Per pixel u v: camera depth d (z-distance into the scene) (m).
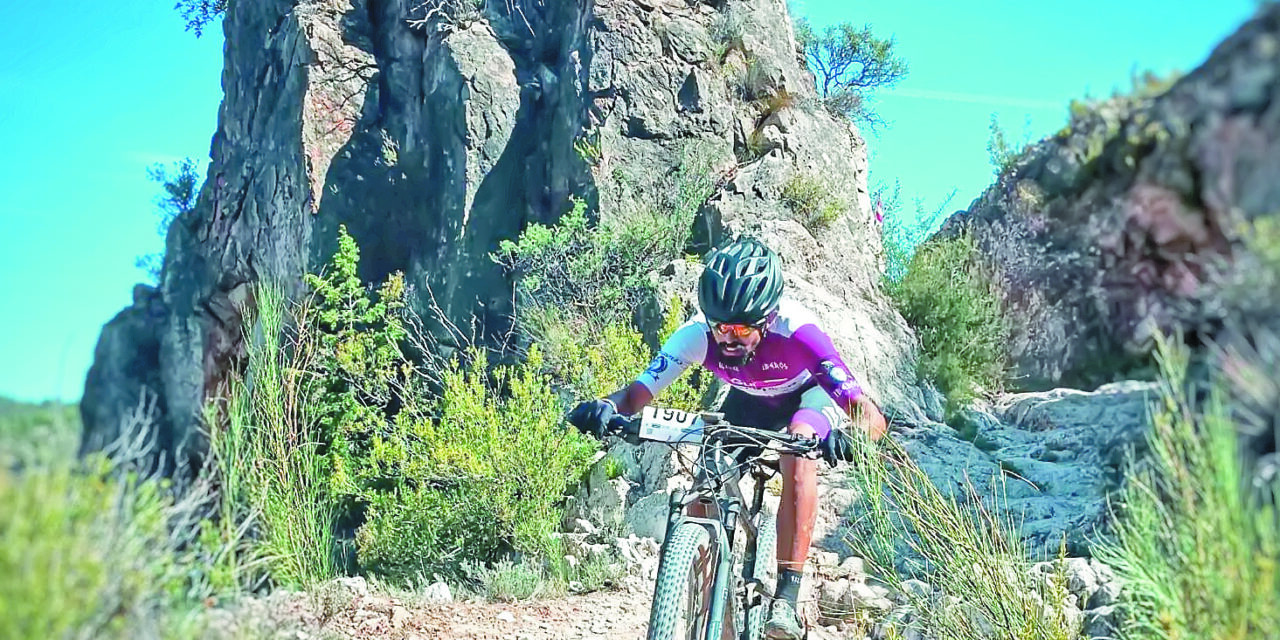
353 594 5.93
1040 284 6.57
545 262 11.88
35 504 2.16
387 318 10.79
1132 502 3.19
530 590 6.42
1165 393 2.72
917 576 4.88
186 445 3.39
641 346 9.59
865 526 5.86
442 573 7.11
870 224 14.21
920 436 8.96
